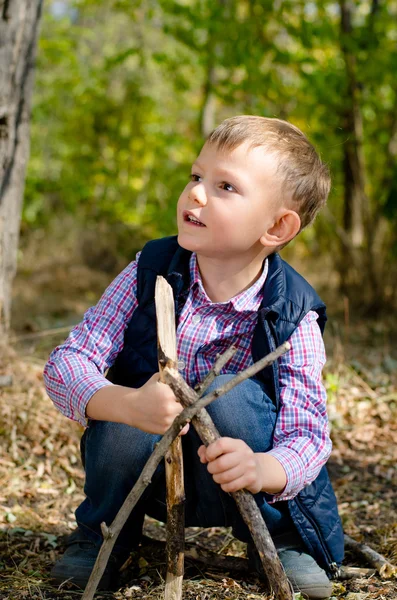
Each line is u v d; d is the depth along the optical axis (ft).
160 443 4.67
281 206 5.68
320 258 22.34
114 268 22.41
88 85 25.31
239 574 6.24
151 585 6.00
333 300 19.08
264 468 5.17
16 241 10.71
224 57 18.56
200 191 5.51
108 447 5.70
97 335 5.91
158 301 4.89
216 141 5.58
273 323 5.76
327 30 18.35
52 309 17.72
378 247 18.92
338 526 6.13
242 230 5.53
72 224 23.26
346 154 19.40
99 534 5.99
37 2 10.30
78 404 5.42
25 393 10.05
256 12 18.76
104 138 25.20
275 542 5.97
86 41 28.86
